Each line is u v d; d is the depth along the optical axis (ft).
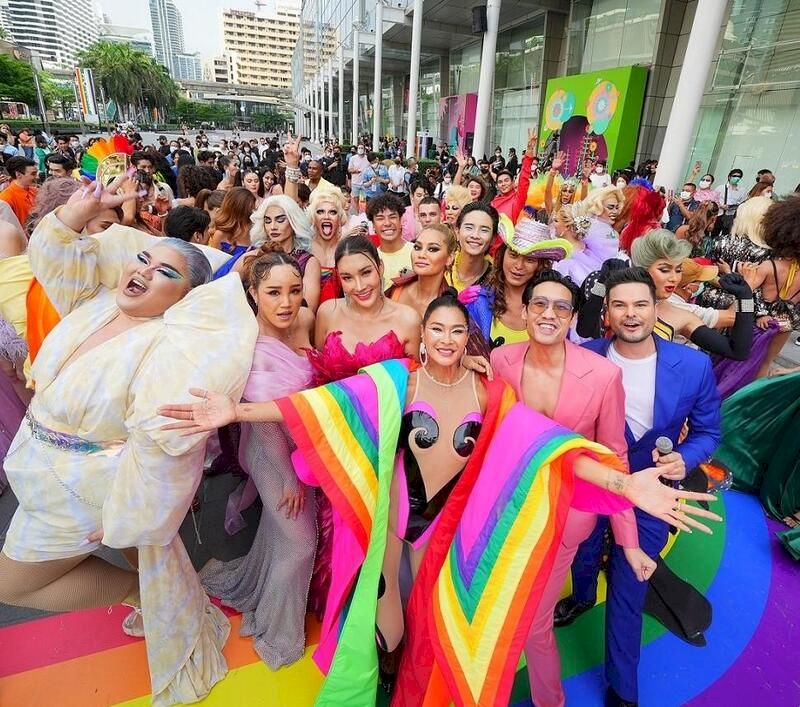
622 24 50.83
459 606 5.85
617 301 6.57
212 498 11.09
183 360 5.88
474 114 79.46
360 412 5.93
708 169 42.73
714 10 25.27
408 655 6.40
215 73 556.92
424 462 6.06
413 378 6.18
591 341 7.58
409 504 6.26
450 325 5.60
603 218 14.62
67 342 6.24
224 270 10.77
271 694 7.04
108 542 5.88
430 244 9.37
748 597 8.80
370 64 140.05
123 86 243.19
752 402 11.12
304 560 7.45
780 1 36.11
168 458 5.82
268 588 7.60
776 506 10.79
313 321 9.22
